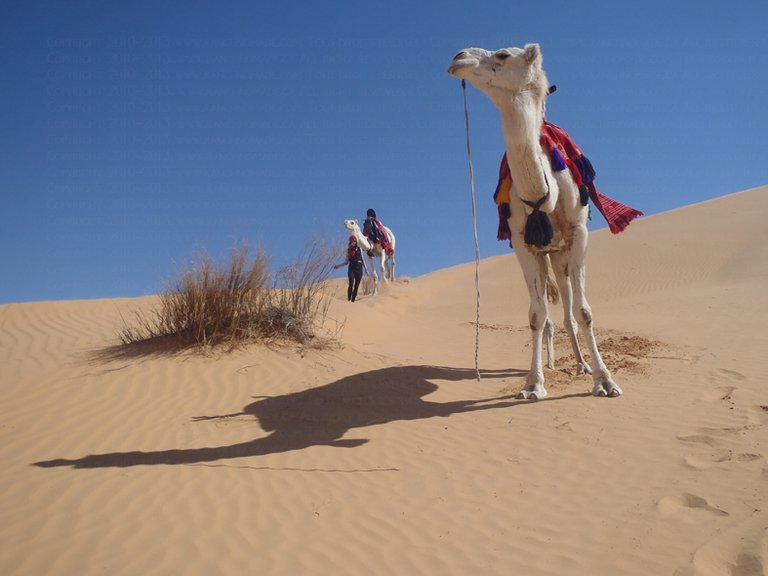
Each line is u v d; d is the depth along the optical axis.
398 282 28.11
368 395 9.04
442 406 8.45
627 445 6.41
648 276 25.53
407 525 5.42
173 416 8.34
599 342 11.47
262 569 4.83
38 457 7.12
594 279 26.44
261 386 9.47
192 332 11.12
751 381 7.91
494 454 6.68
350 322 14.35
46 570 4.92
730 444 6.09
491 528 5.25
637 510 5.18
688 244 28.08
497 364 10.73
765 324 11.88
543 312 8.12
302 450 7.22
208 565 4.91
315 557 4.98
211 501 5.97
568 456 6.38
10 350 11.39
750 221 29.27
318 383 9.59
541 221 7.49
